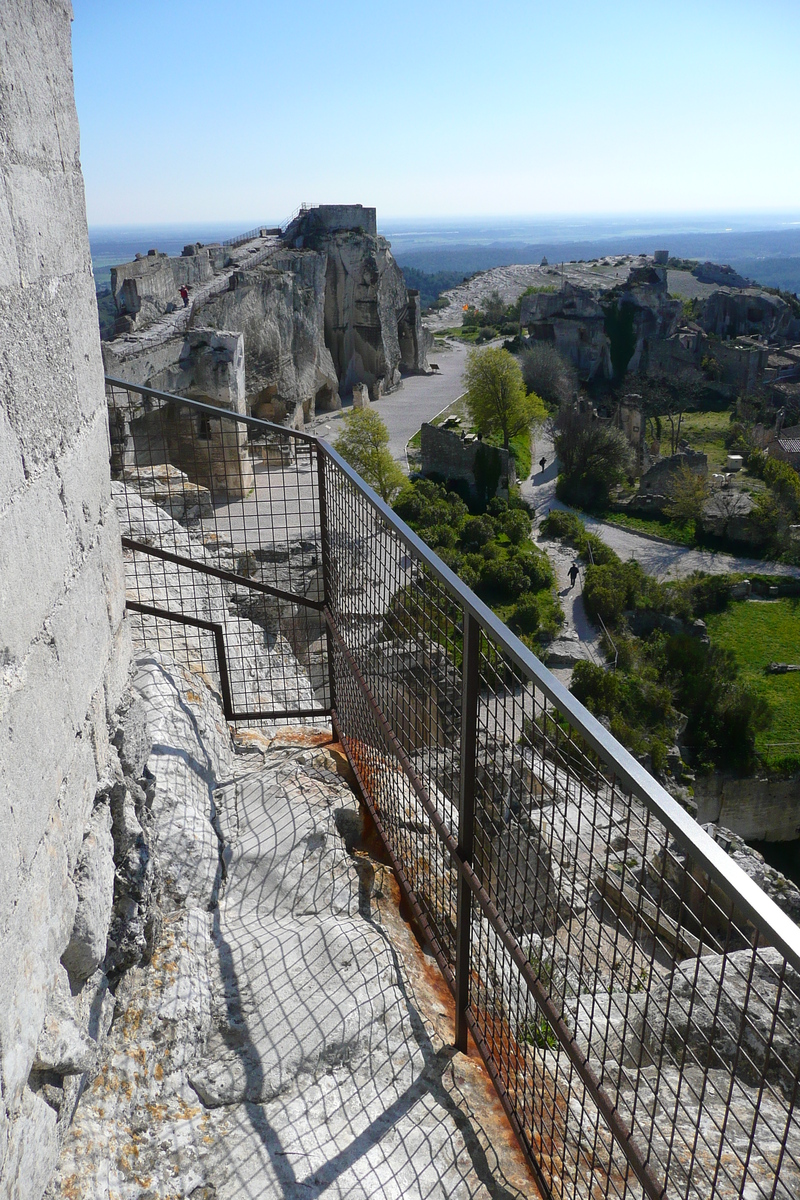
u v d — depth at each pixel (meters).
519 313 113.19
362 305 68.25
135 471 7.78
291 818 3.87
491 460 51.34
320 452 4.41
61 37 2.67
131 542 4.69
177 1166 2.35
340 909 3.43
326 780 4.24
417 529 42.94
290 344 52.22
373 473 46.97
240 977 3.02
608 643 36.81
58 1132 2.22
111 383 4.30
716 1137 2.58
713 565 47.19
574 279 132.25
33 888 2.04
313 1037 2.79
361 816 4.09
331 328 67.94
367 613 3.80
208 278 45.59
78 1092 2.37
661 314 86.81
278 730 4.92
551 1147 2.32
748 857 7.74
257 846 3.70
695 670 34.91
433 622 2.87
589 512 54.28
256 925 3.30
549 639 37.34
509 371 59.28
